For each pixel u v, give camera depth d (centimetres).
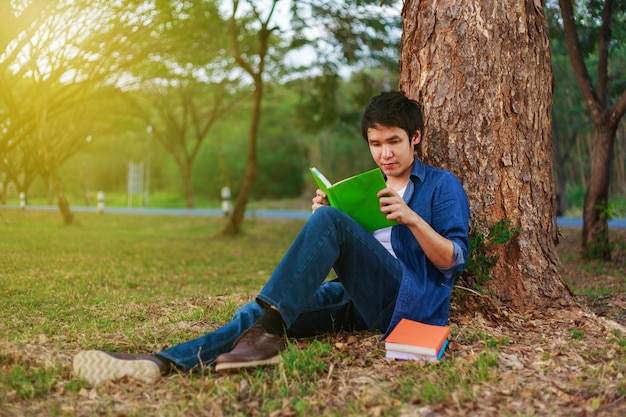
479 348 291
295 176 3641
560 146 1477
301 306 264
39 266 699
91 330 345
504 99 352
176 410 225
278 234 1447
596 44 909
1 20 863
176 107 2872
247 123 3784
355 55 1227
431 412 220
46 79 1250
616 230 1040
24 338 319
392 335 276
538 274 358
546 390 238
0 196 2717
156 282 640
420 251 294
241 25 1432
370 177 265
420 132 301
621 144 1097
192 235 1435
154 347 308
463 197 296
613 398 230
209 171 3747
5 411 226
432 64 363
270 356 259
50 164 1582
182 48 1348
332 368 260
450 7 358
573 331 315
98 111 2228
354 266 282
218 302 455
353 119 1538
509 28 354
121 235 1344
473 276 352
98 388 247
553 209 371
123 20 1043
